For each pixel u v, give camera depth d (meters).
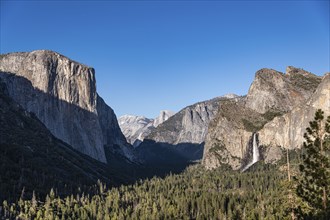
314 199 72.56
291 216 77.31
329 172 70.69
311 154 72.50
